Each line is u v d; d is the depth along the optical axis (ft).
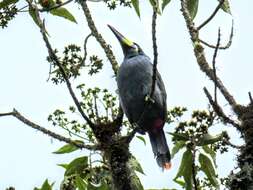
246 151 29.78
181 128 33.22
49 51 31.12
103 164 34.91
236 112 31.14
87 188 33.88
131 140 34.06
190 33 34.42
